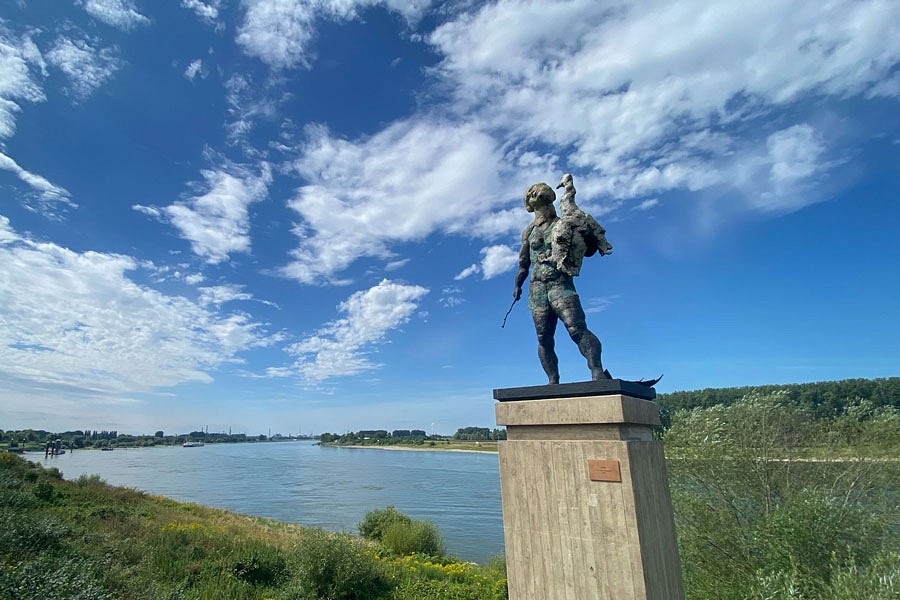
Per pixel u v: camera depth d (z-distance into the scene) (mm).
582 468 4207
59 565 9797
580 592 4062
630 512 3914
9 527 12078
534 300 5258
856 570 8555
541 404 4527
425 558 21391
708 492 12742
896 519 10750
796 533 10055
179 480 73250
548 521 4328
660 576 4094
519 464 4586
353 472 94688
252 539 18125
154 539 15812
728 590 10867
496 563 20719
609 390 4188
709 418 13820
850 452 12062
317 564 14000
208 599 11484
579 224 4992
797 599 8633
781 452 12508
